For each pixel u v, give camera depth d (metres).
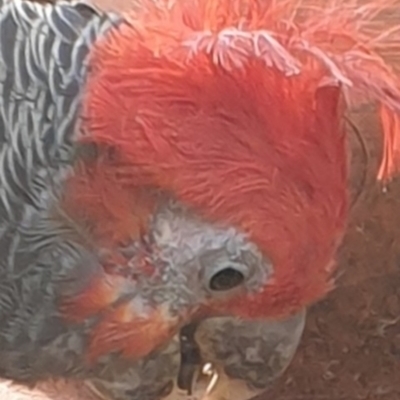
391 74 0.17
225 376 0.20
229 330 0.19
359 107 0.17
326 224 0.17
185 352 0.20
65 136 0.17
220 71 0.16
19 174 0.17
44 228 0.17
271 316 0.18
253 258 0.17
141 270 0.17
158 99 0.16
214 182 0.16
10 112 0.17
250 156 0.16
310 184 0.17
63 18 0.17
